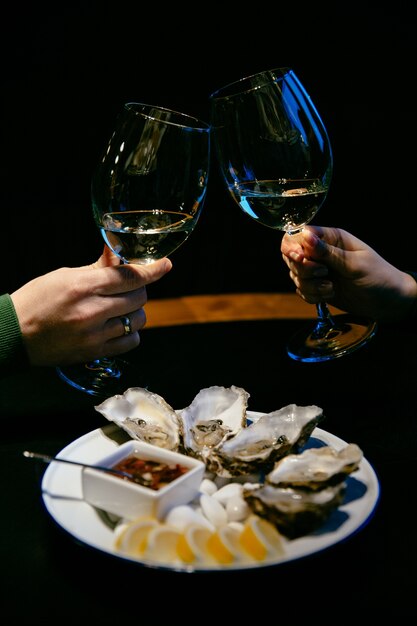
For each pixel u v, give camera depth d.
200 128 0.57
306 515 0.40
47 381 0.68
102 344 0.63
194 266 1.66
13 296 0.63
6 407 0.62
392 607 0.37
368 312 0.78
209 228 1.67
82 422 0.59
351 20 1.92
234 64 1.94
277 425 0.52
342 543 0.40
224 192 1.67
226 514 0.44
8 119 1.85
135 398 0.58
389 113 1.98
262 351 0.74
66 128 1.90
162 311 0.95
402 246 1.66
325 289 0.72
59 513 0.43
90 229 1.77
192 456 0.52
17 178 1.84
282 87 0.61
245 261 1.66
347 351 0.68
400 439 0.54
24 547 0.43
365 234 1.70
